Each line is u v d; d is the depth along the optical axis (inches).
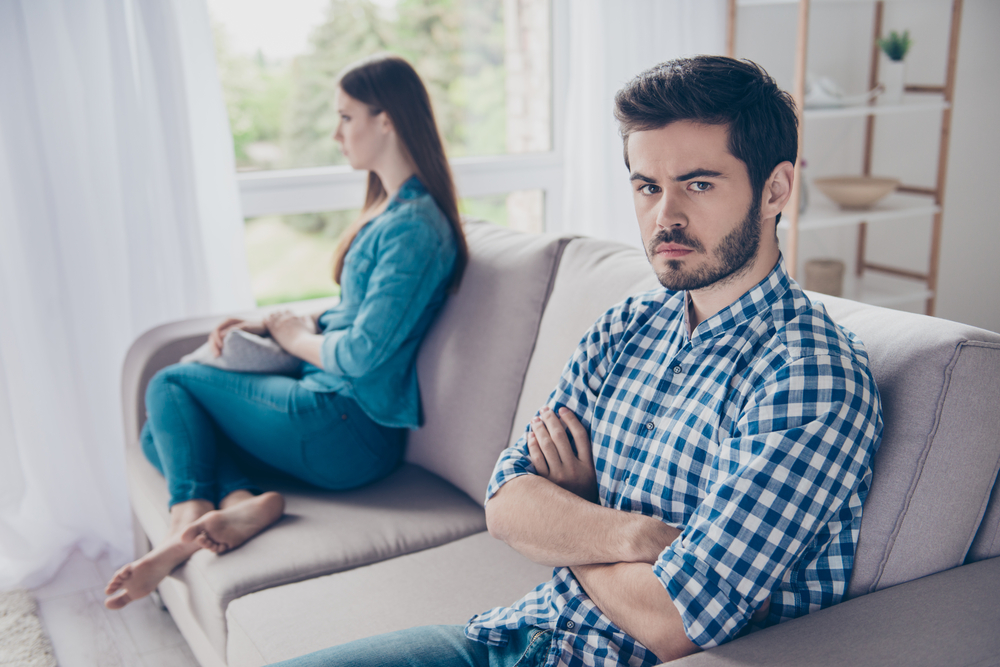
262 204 94.2
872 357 38.2
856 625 32.6
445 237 66.0
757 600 31.5
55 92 77.2
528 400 59.1
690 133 33.1
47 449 82.5
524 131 111.4
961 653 30.7
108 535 85.0
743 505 31.4
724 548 31.4
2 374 78.9
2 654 68.1
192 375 66.2
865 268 130.7
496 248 67.4
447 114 110.7
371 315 62.9
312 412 63.8
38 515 83.9
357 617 47.4
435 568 52.6
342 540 56.2
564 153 107.6
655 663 34.9
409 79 66.7
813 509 31.3
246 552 54.8
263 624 47.1
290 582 52.2
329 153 112.3
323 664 37.0
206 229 86.9
